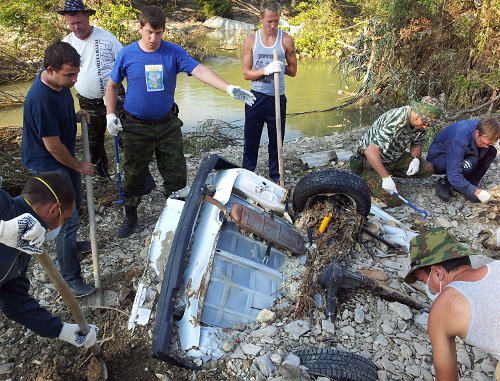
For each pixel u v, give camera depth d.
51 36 12.56
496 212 4.54
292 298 3.00
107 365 2.79
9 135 7.59
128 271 3.62
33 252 2.08
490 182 5.23
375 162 4.21
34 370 2.85
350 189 3.44
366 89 10.57
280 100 4.78
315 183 3.48
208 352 2.61
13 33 13.01
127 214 4.18
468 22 9.14
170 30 17.81
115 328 3.06
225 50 16.12
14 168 4.88
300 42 15.45
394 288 3.28
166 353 2.43
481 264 3.03
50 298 3.41
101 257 3.87
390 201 4.57
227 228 3.09
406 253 3.71
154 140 3.82
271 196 3.47
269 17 4.42
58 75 2.86
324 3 16.03
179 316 2.67
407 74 10.03
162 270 2.92
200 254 2.83
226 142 7.84
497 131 4.11
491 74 8.91
